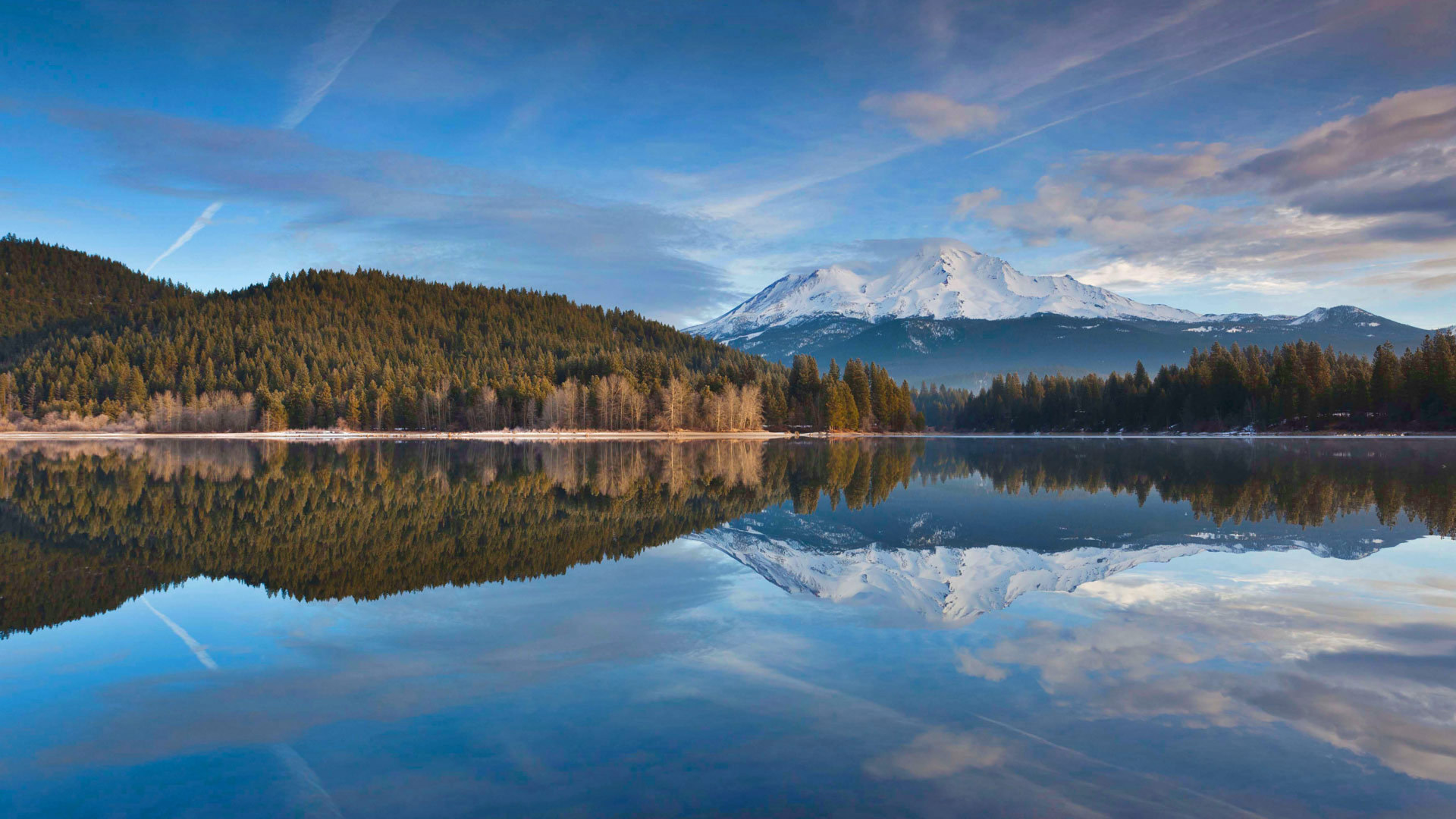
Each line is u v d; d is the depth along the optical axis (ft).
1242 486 124.47
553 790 24.91
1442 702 31.81
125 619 46.37
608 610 47.65
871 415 511.40
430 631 43.21
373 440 385.29
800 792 24.59
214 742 28.84
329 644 40.91
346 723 30.40
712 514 95.20
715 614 46.39
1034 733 28.99
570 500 110.32
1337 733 28.94
